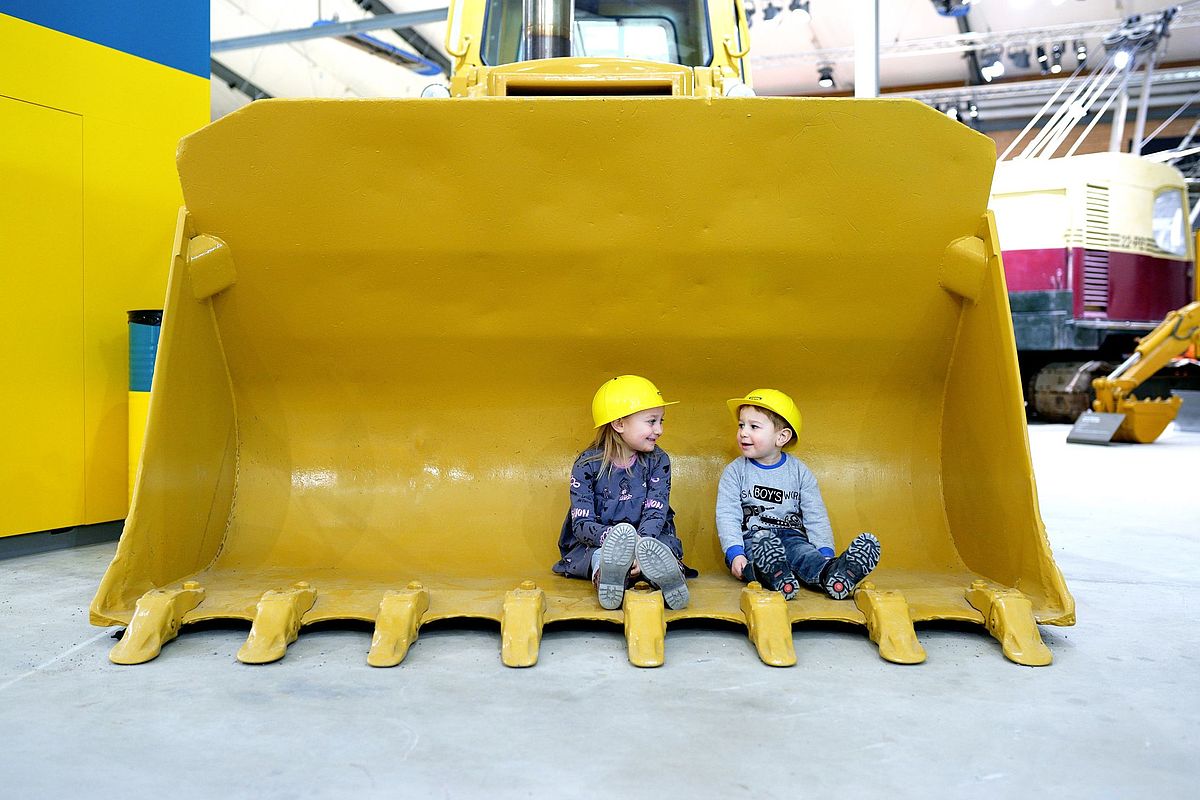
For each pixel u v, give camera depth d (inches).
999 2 612.7
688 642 90.1
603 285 102.0
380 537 109.3
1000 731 67.7
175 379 96.8
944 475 112.1
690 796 57.2
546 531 111.2
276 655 83.3
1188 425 446.0
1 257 135.8
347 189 94.0
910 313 105.4
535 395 113.0
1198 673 81.5
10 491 136.9
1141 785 59.0
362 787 58.4
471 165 92.3
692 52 149.3
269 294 102.6
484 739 66.0
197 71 165.6
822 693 75.7
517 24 145.3
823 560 95.8
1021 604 87.0
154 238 158.1
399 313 104.3
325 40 531.8
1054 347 395.2
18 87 137.8
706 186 93.9
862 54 377.1
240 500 110.7
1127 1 610.5
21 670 81.3
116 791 57.6
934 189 95.0
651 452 104.4
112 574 88.7
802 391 113.5
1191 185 729.6
